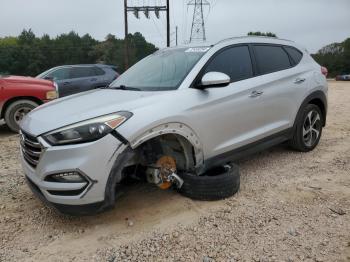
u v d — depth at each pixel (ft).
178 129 12.83
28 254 11.09
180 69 14.52
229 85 14.90
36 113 13.17
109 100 12.96
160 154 13.20
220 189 13.79
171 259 10.65
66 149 11.09
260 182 15.80
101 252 11.09
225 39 15.83
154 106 12.37
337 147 20.98
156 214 13.12
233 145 14.99
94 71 44.34
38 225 12.69
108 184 11.38
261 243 11.25
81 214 11.56
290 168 17.48
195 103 13.37
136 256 10.85
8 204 14.26
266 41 17.70
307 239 11.41
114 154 11.33
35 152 11.80
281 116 17.47
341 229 11.93
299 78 18.39
